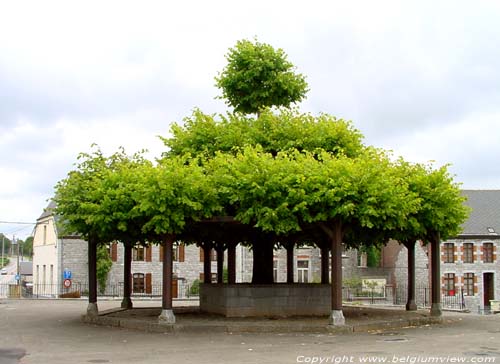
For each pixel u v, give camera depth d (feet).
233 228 79.46
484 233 177.88
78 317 86.33
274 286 79.20
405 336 62.18
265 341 58.85
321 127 78.59
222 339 60.59
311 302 80.28
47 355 50.75
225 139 78.89
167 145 81.76
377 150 76.69
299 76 83.76
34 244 207.51
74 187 74.90
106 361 47.21
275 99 83.76
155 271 177.27
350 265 187.42
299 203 64.75
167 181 65.26
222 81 83.30
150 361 47.06
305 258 179.11
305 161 67.21
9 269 399.24
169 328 67.00
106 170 72.08
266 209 64.44
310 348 53.57
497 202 189.26
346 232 72.28
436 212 73.72
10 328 72.28
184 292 175.94
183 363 45.85
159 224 66.23
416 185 74.28
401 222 68.13
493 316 88.17
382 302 165.89
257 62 81.76
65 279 170.09
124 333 66.23
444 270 176.14
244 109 84.89
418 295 175.42
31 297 162.81
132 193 66.69
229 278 87.51
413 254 89.86
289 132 78.64
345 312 85.46
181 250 178.09
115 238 78.84
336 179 65.00
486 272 177.06
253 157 67.21
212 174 70.28
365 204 64.34
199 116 81.97
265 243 86.38
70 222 76.13
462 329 69.05
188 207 66.33
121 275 175.94
